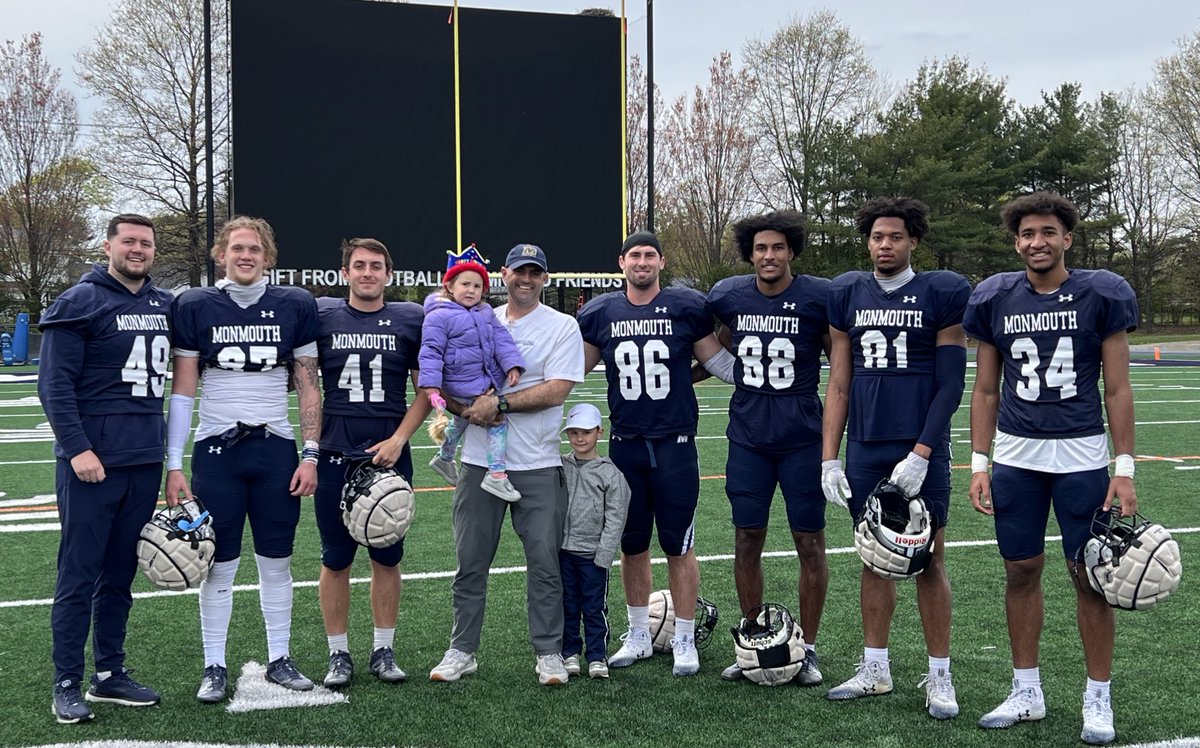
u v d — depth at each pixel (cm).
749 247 390
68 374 340
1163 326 4228
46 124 2934
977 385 353
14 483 810
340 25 1456
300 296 379
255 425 368
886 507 351
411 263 1498
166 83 2575
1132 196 4128
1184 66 3572
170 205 2625
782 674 377
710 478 841
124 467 349
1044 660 405
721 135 3194
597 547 392
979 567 553
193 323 367
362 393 383
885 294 360
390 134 1480
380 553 384
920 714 350
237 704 359
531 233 1534
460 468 402
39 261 3023
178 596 500
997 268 3278
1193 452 974
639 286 402
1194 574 527
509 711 354
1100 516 323
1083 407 326
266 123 1438
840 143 3067
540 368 395
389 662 389
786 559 575
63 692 344
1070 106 3931
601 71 1545
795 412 384
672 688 378
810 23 3159
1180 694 366
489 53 1506
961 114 3266
